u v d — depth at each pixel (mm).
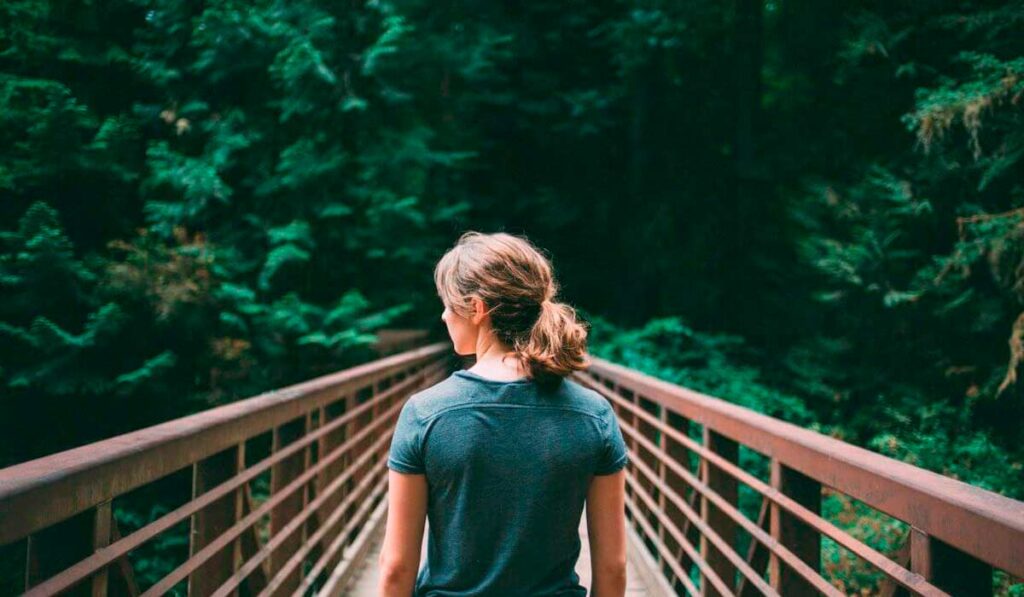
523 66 16562
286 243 12242
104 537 1845
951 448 9102
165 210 10977
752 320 15258
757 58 15086
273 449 3537
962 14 11008
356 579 4703
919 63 11961
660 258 15930
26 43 10789
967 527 1496
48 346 8953
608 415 1464
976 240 8875
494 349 1475
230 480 2805
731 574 3639
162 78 11805
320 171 12172
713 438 3691
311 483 4871
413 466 1392
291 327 11164
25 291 9172
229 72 12102
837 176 13570
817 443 2293
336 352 11852
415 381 9391
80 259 10227
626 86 15789
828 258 11414
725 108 15961
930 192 10625
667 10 14602
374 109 13086
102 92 11867
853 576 6062
